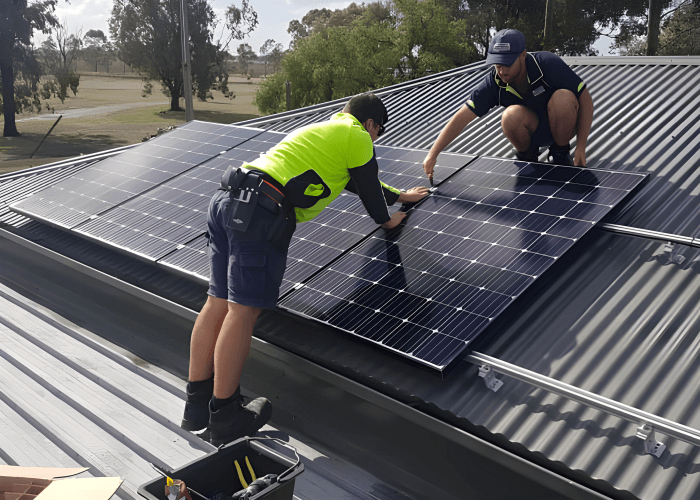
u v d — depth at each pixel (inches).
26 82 2479.1
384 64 1886.1
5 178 354.0
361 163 132.3
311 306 140.9
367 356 134.7
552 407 112.1
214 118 3102.9
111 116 3132.4
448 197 173.0
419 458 126.8
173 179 230.8
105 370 179.3
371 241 160.9
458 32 1911.9
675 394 107.7
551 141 198.7
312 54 2064.5
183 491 95.9
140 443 139.2
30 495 107.4
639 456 99.2
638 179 154.9
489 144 249.0
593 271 145.3
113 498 124.3
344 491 128.9
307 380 149.3
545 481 102.9
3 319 227.6
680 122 218.2
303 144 129.2
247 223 119.6
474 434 113.0
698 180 176.4
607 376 114.6
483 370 118.3
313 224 177.6
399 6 1857.8
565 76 173.9
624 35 1900.8
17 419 157.8
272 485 97.9
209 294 132.5
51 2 2447.1
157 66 3280.0
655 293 134.2
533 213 153.3
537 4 1983.3
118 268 207.5
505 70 173.8
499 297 127.2
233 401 129.0
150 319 202.1
